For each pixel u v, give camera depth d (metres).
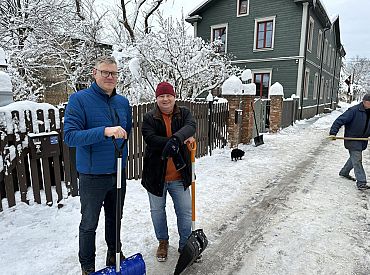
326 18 17.83
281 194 4.41
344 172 5.25
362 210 3.85
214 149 7.40
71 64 9.74
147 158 2.54
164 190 2.58
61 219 3.27
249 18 16.62
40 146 3.38
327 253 2.83
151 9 11.69
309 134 10.98
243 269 2.58
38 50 8.70
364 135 4.61
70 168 3.79
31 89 8.20
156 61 8.69
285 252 2.84
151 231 3.17
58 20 9.08
